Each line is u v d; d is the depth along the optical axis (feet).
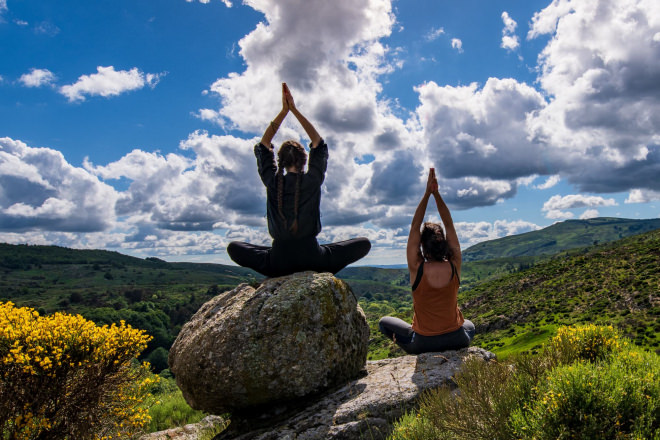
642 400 7.89
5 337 11.90
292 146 13.60
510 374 10.39
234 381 12.07
